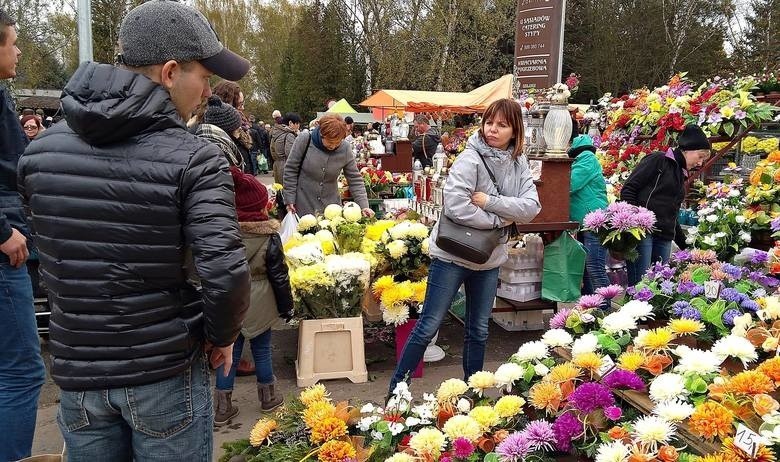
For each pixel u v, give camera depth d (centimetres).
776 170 506
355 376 383
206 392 171
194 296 163
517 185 308
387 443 243
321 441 241
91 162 149
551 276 436
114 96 147
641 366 233
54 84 2280
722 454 177
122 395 157
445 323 498
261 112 4809
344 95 3700
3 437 249
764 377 198
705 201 611
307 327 379
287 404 273
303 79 3753
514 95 622
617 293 313
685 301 283
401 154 1111
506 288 463
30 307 256
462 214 292
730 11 3278
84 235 149
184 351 159
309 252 387
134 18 157
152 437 162
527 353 268
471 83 2919
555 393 231
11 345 250
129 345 153
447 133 1262
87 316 153
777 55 2897
